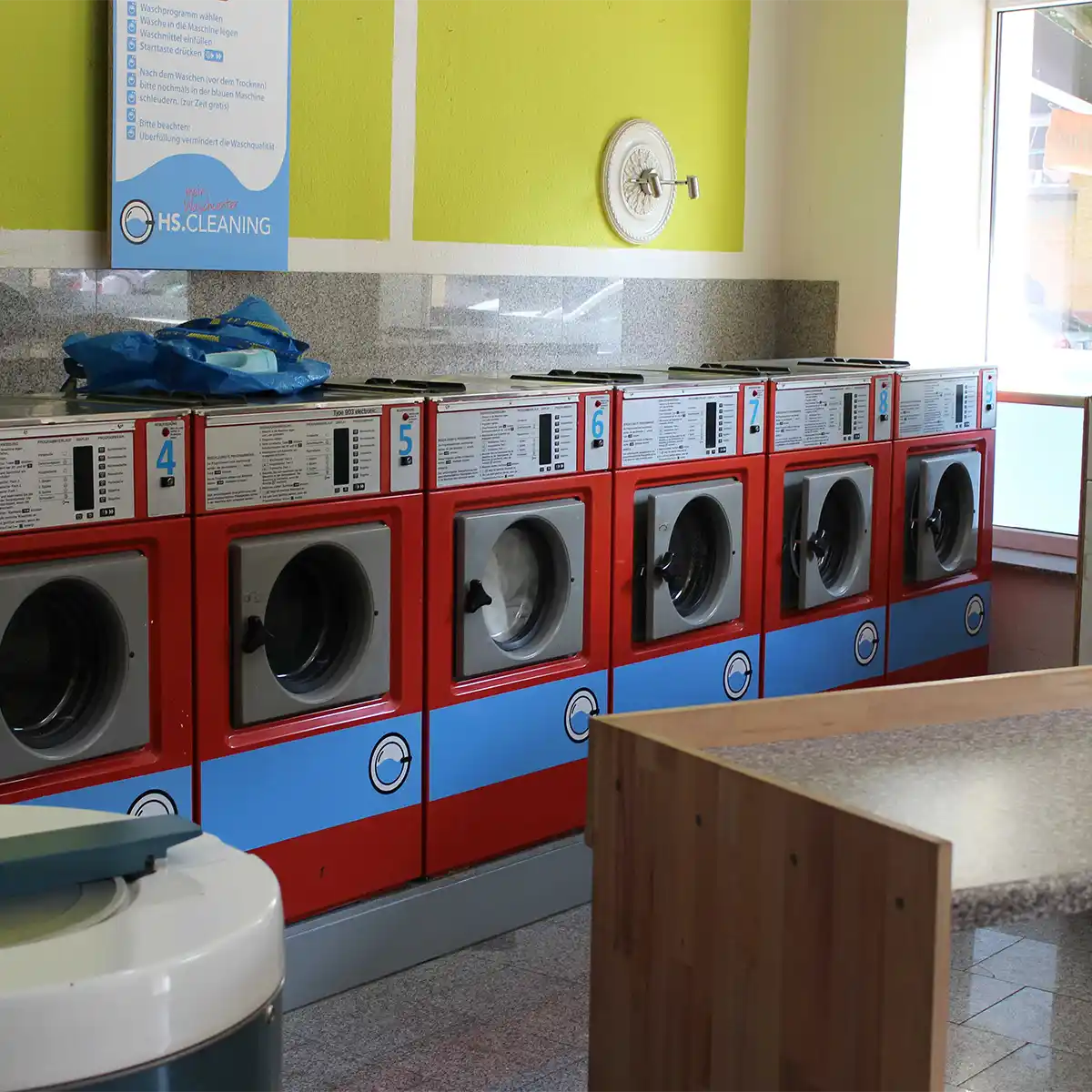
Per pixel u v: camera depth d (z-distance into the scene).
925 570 4.64
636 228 4.84
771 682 4.18
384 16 4.05
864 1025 1.45
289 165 3.87
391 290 4.17
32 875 1.25
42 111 3.41
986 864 1.50
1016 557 5.21
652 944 1.76
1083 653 4.29
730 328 5.27
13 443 2.49
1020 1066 2.85
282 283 3.92
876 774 1.81
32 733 2.67
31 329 3.44
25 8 3.35
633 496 3.71
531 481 3.44
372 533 3.08
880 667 4.58
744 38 5.15
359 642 3.13
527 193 4.51
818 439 4.22
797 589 4.21
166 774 2.81
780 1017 1.55
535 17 4.46
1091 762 1.88
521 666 3.49
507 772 3.48
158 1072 1.16
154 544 2.73
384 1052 2.88
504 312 4.49
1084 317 5.19
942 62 5.16
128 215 3.53
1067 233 5.20
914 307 5.21
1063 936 3.53
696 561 3.99
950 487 4.82
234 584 2.86
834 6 5.19
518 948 3.42
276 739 2.99
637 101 4.81
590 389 3.55
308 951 3.07
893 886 1.40
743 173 5.22
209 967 1.19
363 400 3.05
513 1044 2.93
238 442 2.84
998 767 1.85
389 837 3.24
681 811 1.70
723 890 1.63
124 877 1.31
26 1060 1.10
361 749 3.15
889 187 5.11
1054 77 5.16
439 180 4.26
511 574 3.51
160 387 3.10
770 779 1.57
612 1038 1.84
